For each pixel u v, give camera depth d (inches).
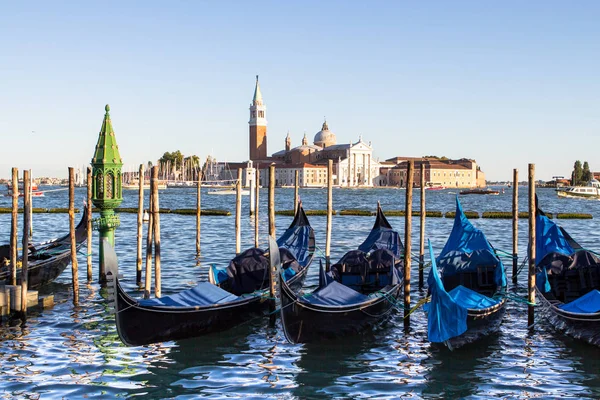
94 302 992.9
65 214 3260.3
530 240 850.8
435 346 785.6
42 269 1074.1
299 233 1296.8
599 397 627.2
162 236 2087.8
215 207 4242.1
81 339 802.8
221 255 1595.7
